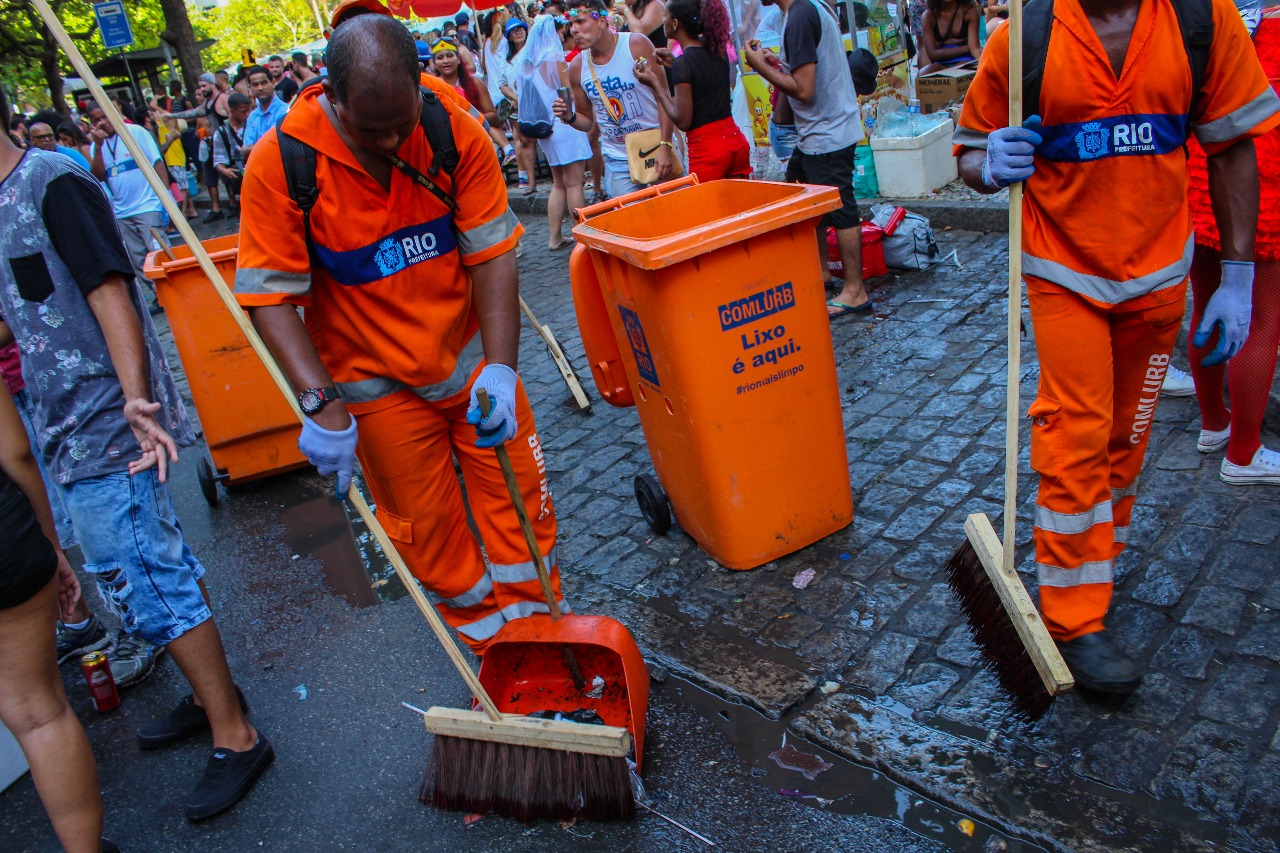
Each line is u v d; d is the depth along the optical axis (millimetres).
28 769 3555
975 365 5047
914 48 11500
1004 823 2488
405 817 2965
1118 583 3258
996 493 3910
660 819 2754
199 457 6438
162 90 30406
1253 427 3480
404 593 4297
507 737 2779
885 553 3701
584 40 6711
